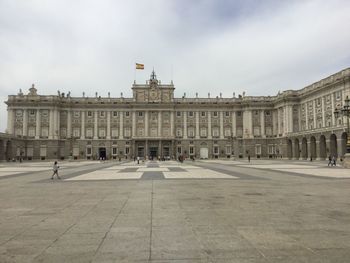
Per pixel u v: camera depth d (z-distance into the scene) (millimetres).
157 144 113250
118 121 115188
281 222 10680
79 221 10938
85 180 26797
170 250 7793
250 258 7215
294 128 102500
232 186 21406
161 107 115625
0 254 7559
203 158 115625
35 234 9289
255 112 115438
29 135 109125
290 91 103062
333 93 83062
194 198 15969
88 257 7324
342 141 72750
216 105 117188
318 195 17000
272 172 35625
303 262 6953
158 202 14766
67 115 113375
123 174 33500
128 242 8445
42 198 16453
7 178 29750
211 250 7785
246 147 114062
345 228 9867
